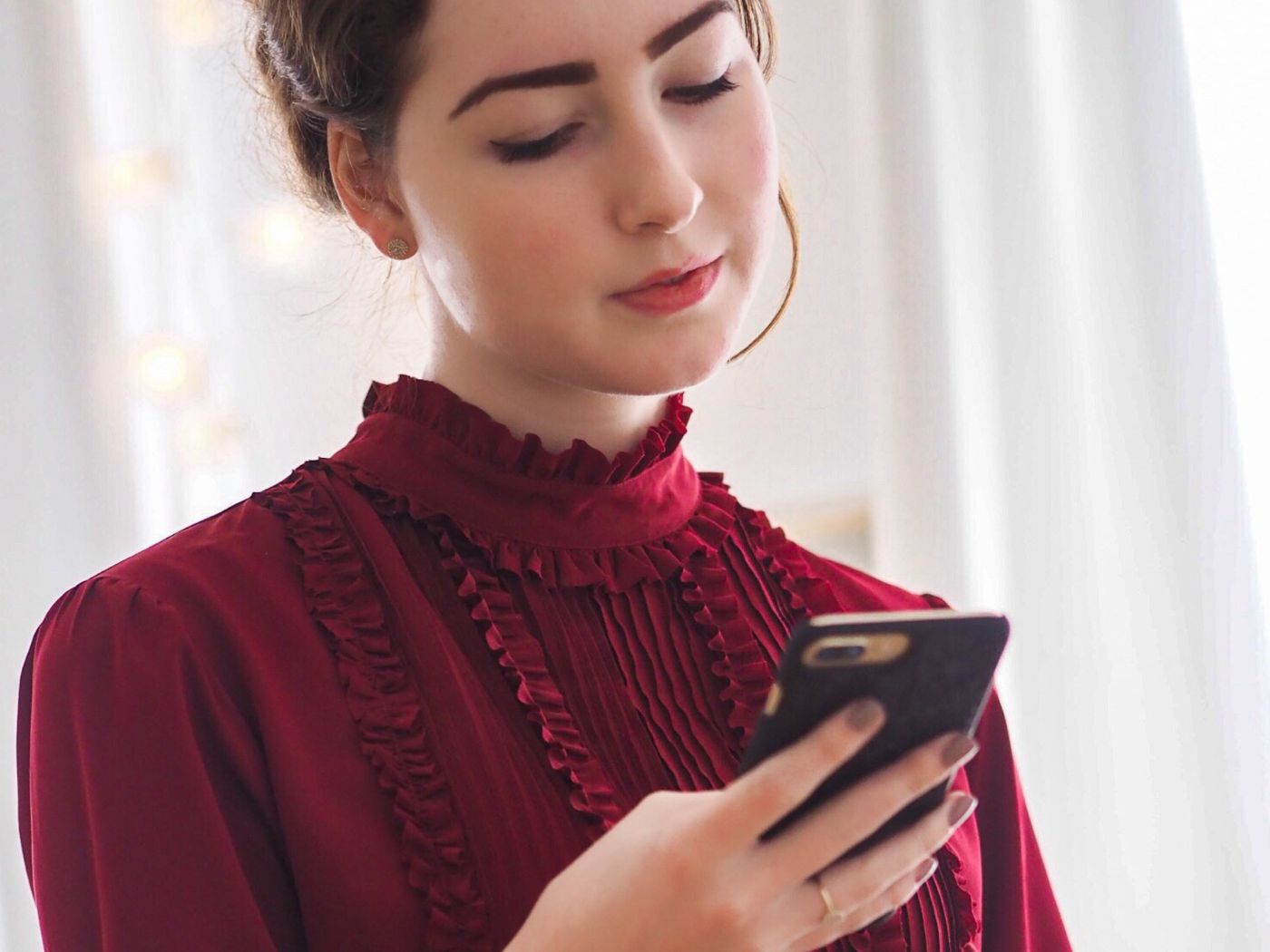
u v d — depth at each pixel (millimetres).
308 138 810
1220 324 1570
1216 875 1608
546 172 664
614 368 676
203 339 1890
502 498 742
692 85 676
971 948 766
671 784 707
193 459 1866
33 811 682
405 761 666
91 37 1879
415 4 677
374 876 644
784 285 2055
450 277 697
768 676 760
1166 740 1635
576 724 707
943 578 1735
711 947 504
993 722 918
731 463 2115
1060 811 1706
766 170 697
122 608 672
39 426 1815
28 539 1805
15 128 1823
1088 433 1700
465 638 711
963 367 1767
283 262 1887
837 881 528
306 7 729
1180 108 1575
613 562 758
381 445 760
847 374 2090
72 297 1820
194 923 627
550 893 536
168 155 1844
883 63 1757
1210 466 1576
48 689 674
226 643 674
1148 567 1626
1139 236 1594
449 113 672
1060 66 1685
